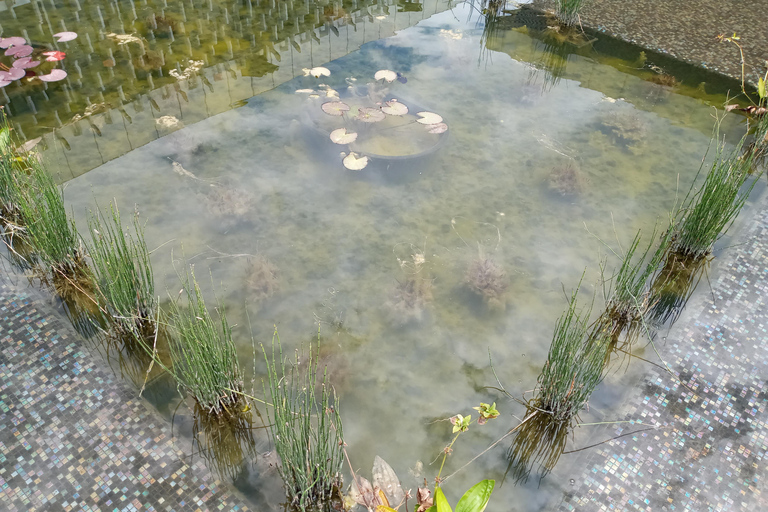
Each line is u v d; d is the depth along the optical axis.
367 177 3.12
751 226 2.86
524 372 2.22
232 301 2.44
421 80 3.98
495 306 2.47
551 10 5.01
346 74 3.98
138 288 2.24
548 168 3.23
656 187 3.13
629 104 3.81
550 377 2.03
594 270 2.66
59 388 2.05
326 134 3.29
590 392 2.01
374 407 2.07
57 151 3.17
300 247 2.70
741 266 2.67
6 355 2.14
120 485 1.79
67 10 4.62
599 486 1.85
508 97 3.85
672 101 3.84
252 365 2.20
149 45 4.21
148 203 2.88
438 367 2.22
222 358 1.98
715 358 2.27
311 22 4.68
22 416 1.95
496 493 1.82
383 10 4.97
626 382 2.18
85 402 2.01
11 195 2.69
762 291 2.56
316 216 2.87
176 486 1.80
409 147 3.33
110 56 4.05
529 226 2.87
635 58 4.32
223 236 2.73
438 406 2.09
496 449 1.96
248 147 3.28
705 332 2.37
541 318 2.43
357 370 2.20
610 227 2.88
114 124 3.40
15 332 2.23
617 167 3.27
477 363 2.25
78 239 2.53
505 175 3.18
